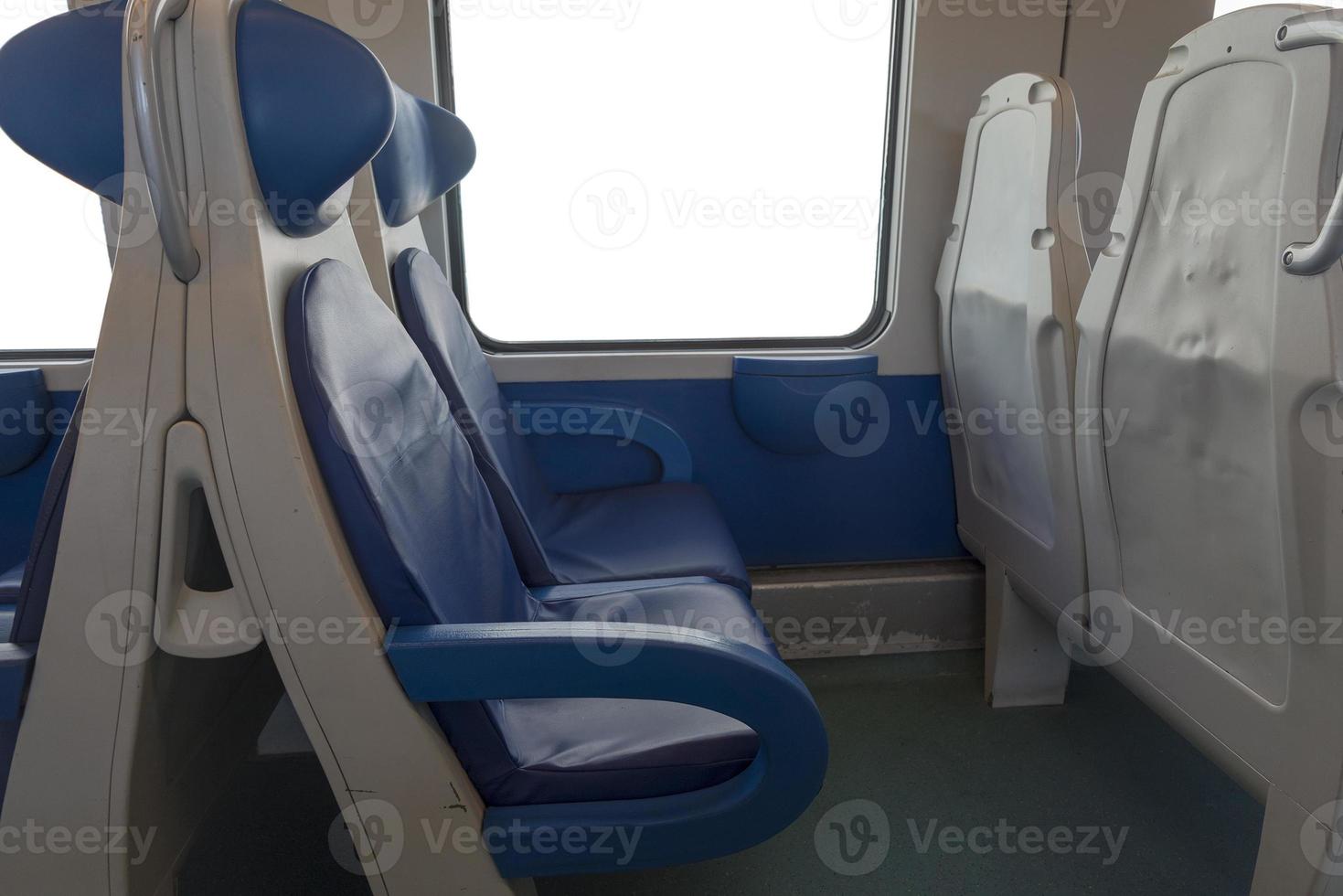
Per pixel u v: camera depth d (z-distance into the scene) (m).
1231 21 1.14
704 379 2.26
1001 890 1.53
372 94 0.88
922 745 1.96
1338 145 0.98
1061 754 1.92
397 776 1.05
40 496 2.10
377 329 1.20
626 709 1.26
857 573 2.38
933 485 2.40
